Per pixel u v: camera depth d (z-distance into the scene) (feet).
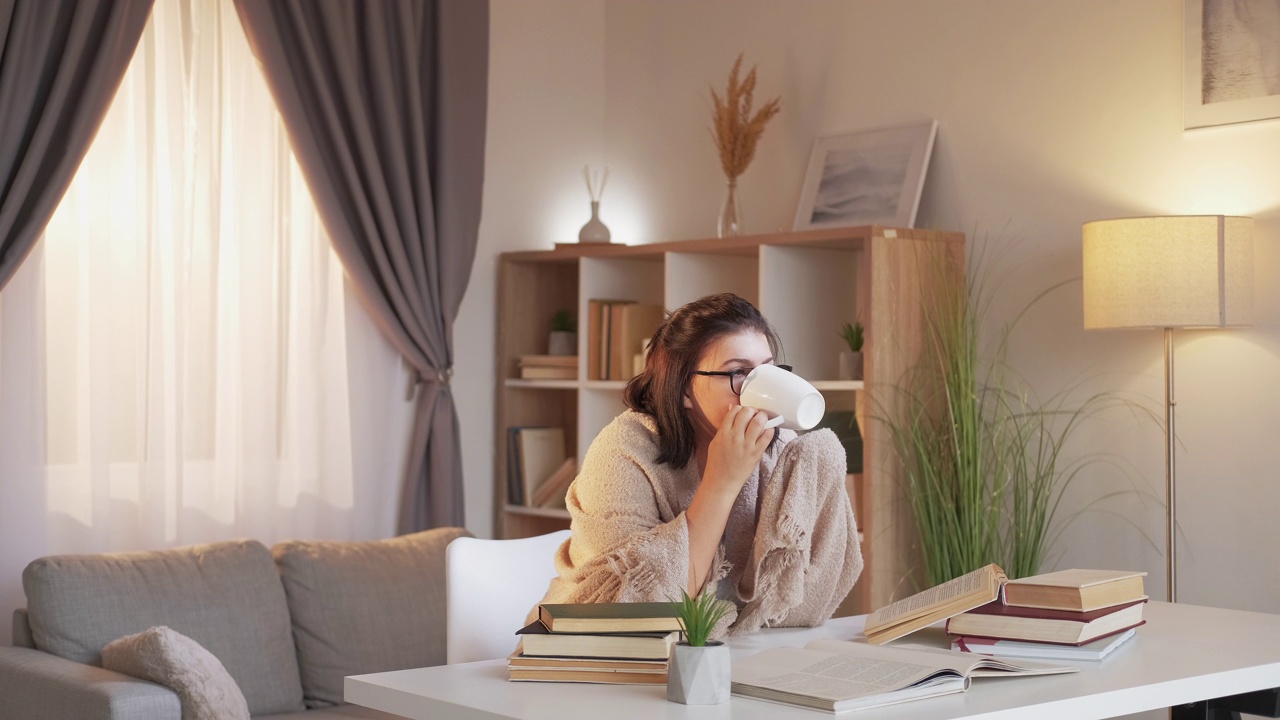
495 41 14.66
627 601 5.35
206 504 11.84
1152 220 9.62
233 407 12.03
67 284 11.03
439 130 13.43
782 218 13.58
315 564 10.54
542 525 14.84
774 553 5.81
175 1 11.63
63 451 11.03
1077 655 5.41
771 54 13.80
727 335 5.67
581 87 15.51
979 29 12.02
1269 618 6.66
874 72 12.83
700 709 4.46
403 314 12.98
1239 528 10.24
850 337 11.73
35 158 10.44
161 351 11.47
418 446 13.30
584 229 14.47
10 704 8.60
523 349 14.70
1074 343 11.23
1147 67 10.88
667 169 14.89
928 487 10.79
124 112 11.30
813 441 5.91
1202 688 5.13
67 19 10.78
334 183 12.62
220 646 9.70
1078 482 11.18
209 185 11.88
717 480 5.41
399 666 10.50
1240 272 9.59
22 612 9.51
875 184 12.51
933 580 10.80
